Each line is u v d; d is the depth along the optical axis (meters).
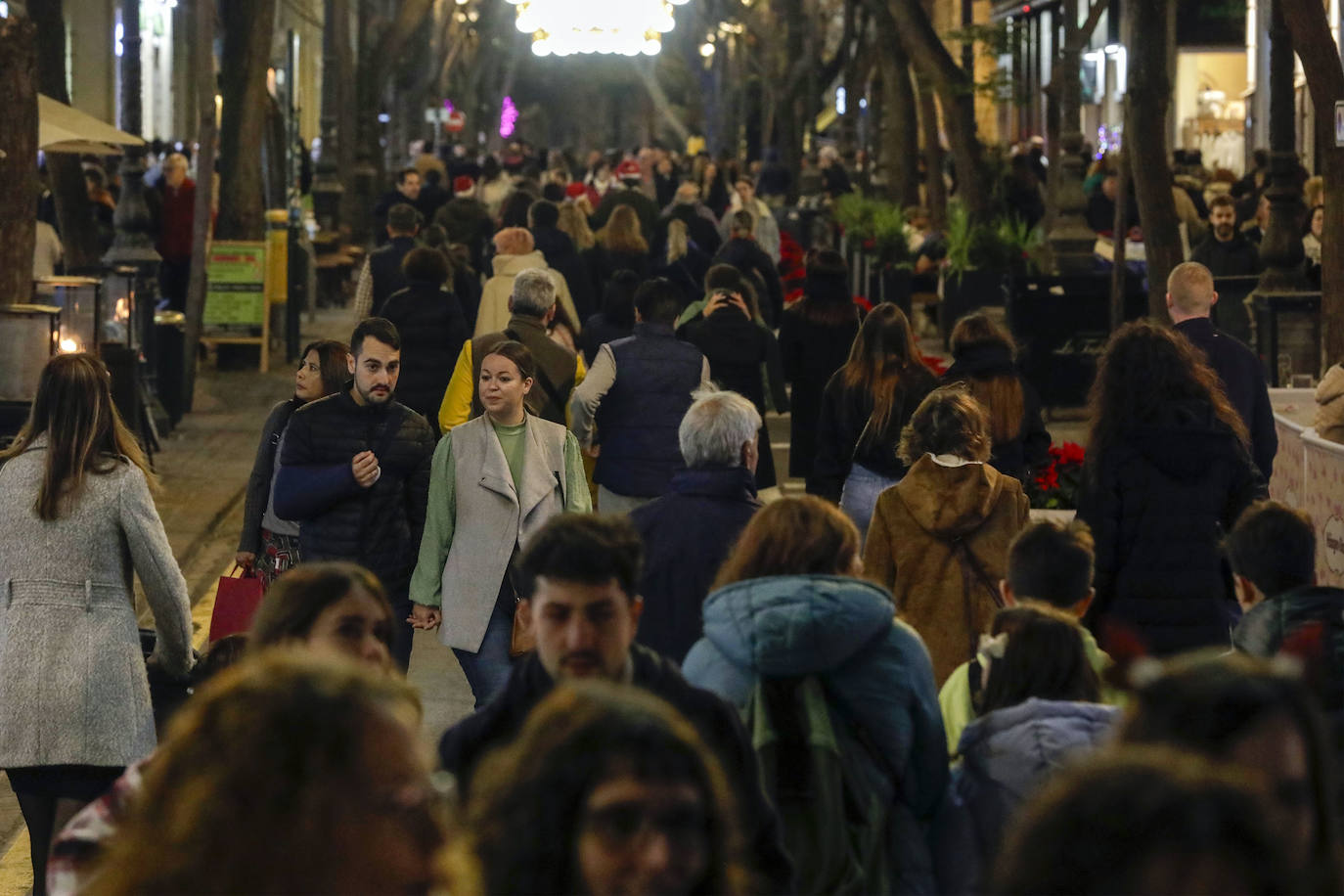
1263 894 4.59
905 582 17.62
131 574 16.53
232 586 18.27
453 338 32.09
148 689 16.28
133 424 39.94
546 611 10.38
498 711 10.61
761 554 12.27
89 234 46.25
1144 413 17.66
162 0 117.50
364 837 5.56
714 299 30.20
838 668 11.81
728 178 99.00
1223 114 109.06
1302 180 54.91
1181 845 4.59
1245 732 6.40
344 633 10.78
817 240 87.00
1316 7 33.66
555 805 6.03
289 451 19.53
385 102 139.38
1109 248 59.06
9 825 19.78
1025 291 49.06
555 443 20.11
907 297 61.16
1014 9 132.12
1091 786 4.75
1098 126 120.56
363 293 39.72
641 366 24.72
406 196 72.44
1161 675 6.61
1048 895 4.71
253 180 61.19
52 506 16.00
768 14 142.25
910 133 85.62
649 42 84.19
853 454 23.41
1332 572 23.56
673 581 15.77
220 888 5.46
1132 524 17.67
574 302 43.59
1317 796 6.49
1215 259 46.69
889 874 11.58
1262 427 22.58
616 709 6.16
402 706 5.96
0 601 16.12
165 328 46.75
